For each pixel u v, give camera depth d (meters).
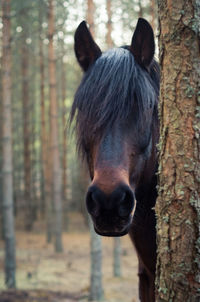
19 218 28.98
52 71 15.64
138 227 2.94
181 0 2.26
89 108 2.55
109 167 2.34
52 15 14.95
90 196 2.28
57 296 10.32
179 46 2.29
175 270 2.27
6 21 11.48
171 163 2.30
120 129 2.46
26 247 19.41
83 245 20.39
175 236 2.27
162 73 2.38
